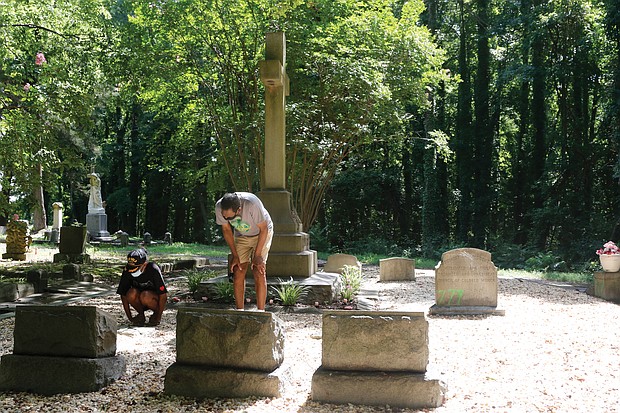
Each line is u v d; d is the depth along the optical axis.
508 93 36.06
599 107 31.16
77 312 5.21
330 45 18.17
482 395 4.93
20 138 15.38
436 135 23.42
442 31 35.56
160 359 6.16
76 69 19.00
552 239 31.44
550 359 6.28
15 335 5.25
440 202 36.78
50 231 33.12
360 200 36.66
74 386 5.02
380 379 4.70
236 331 4.98
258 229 7.34
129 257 8.09
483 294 9.85
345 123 18.58
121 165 50.03
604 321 9.00
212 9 17.95
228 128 19.72
